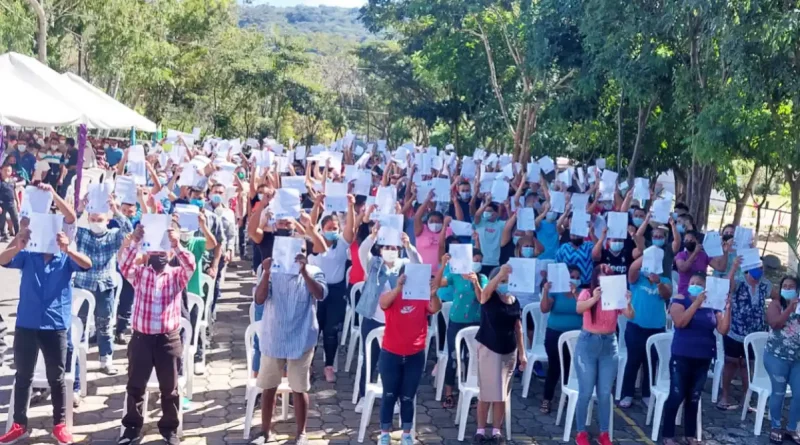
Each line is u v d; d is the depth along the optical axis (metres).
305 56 65.06
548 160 13.56
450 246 6.70
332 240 8.02
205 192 10.71
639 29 13.64
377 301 7.35
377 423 7.24
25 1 24.92
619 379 8.25
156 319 6.06
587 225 8.90
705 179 15.95
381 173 15.38
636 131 19.03
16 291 11.39
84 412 6.98
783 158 11.12
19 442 6.25
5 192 14.80
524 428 7.40
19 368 6.16
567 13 18.09
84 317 8.69
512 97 27.83
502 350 6.74
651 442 7.26
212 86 56.38
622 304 6.61
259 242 8.32
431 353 9.66
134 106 46.28
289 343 6.29
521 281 6.66
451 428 7.28
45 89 11.37
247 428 6.66
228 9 49.44
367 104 70.25
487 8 26.34
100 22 28.80
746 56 10.25
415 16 29.11
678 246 9.87
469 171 13.09
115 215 8.19
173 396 6.25
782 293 7.36
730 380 8.30
